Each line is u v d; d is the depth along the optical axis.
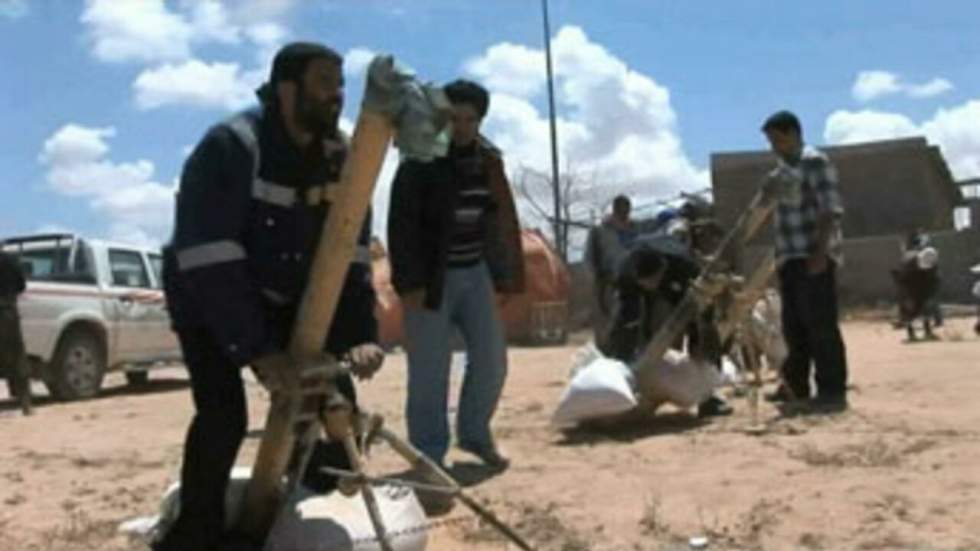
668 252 9.42
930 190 36.16
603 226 13.02
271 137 4.23
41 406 14.65
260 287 4.30
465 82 7.07
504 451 8.08
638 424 9.09
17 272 13.48
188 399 14.66
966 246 33.03
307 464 4.45
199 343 4.36
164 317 16.86
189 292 4.20
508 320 26.42
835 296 9.70
